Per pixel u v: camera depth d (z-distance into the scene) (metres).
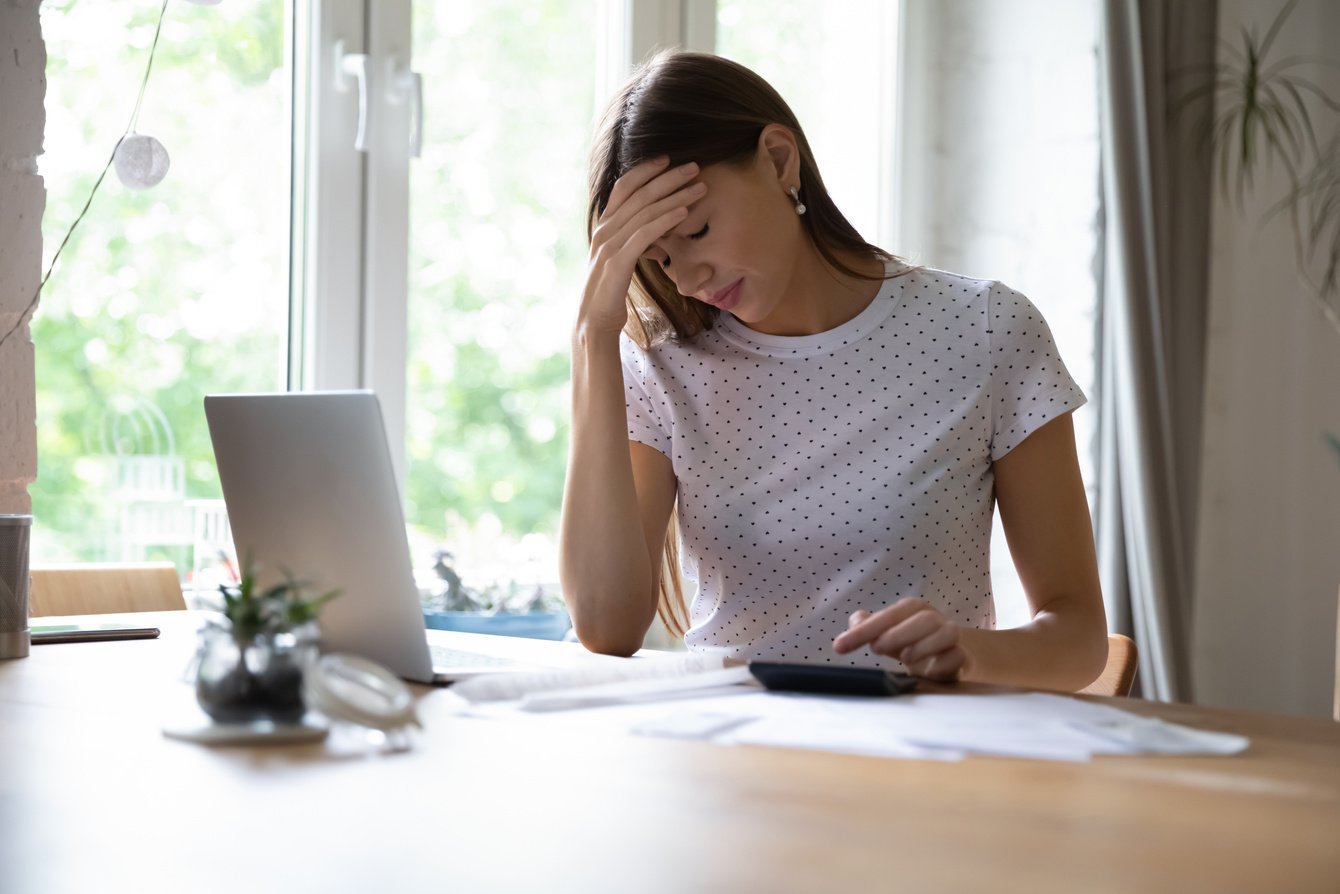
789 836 0.63
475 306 2.42
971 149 3.17
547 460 2.54
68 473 1.92
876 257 1.62
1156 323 2.95
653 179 1.46
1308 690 3.39
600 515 1.53
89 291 1.93
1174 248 3.09
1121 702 1.06
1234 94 3.24
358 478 1.07
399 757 0.80
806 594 1.56
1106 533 3.02
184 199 2.04
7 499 1.62
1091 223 3.02
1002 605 3.09
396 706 0.84
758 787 0.73
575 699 0.97
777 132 1.48
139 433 2.00
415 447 2.34
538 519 2.54
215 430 1.15
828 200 1.58
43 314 1.88
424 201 2.33
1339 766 0.82
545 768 0.77
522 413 2.50
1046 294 3.08
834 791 0.72
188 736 0.84
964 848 0.62
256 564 1.16
